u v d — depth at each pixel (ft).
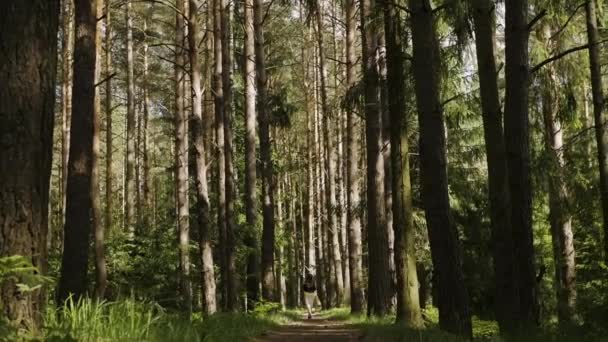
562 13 37.70
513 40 30.19
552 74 47.93
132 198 81.92
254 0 66.23
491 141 32.37
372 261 51.21
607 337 27.99
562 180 46.01
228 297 59.36
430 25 31.09
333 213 95.96
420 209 70.95
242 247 67.87
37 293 15.11
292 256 152.46
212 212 83.51
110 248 62.64
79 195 30.91
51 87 15.89
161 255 62.39
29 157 15.15
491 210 32.19
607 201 42.93
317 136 117.91
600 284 48.83
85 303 18.13
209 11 72.13
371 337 33.30
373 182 51.39
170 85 113.29
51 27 15.90
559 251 56.39
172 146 135.95
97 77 55.57
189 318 27.71
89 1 32.55
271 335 38.58
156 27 104.88
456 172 68.08
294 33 97.14
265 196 66.49
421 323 39.68
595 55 43.60
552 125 52.19
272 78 100.42
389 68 39.68
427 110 30.32
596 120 43.60
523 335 27.81
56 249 65.77
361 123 110.63
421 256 70.64
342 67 103.71
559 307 42.73
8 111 14.96
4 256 14.53
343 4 62.95
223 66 66.13
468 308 29.66
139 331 18.28
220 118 66.74
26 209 14.99
